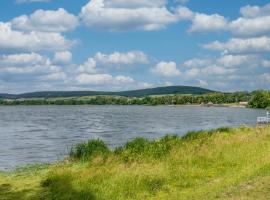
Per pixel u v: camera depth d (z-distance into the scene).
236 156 19.84
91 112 165.12
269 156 18.88
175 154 20.66
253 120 101.56
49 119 108.44
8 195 15.66
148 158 20.03
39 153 37.31
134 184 15.38
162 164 18.41
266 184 13.82
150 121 96.50
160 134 58.75
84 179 16.02
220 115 133.12
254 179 14.73
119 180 15.62
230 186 14.29
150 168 17.39
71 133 61.38
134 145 23.31
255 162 18.03
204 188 14.70
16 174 20.48
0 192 16.19
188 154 20.48
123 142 46.72
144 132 62.75
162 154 21.11
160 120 101.38
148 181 15.61
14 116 128.88
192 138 26.66
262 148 21.47
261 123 76.31
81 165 22.02
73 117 119.12
